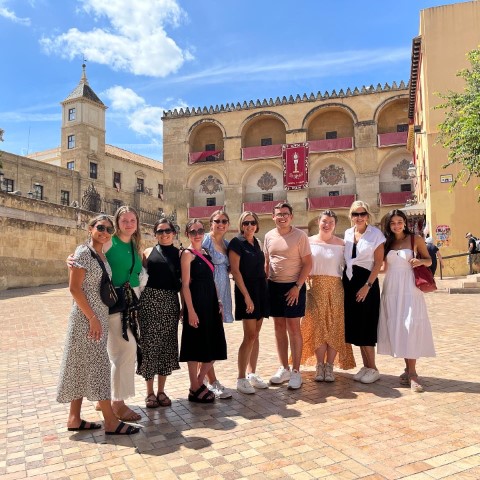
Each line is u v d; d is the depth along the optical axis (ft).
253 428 14.11
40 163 135.95
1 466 12.15
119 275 15.19
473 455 11.80
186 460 12.08
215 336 17.08
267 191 135.23
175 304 16.88
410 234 18.48
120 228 15.51
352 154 126.93
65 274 83.25
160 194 188.24
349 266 19.10
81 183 149.28
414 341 17.40
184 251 16.96
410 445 12.49
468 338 26.16
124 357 15.03
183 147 139.95
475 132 53.62
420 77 78.74
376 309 18.80
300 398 16.90
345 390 17.71
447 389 17.28
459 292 47.83
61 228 82.84
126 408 15.21
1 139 77.25
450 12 70.03
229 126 136.36
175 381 20.15
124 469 11.71
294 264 18.70
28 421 15.67
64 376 14.14
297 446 12.67
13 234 71.82
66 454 12.78
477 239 63.62
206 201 140.26
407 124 126.41
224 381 19.76
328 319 19.07
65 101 155.43
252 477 11.03
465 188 68.08
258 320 18.29
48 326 36.22
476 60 57.52
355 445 12.61
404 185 124.88
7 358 26.07
